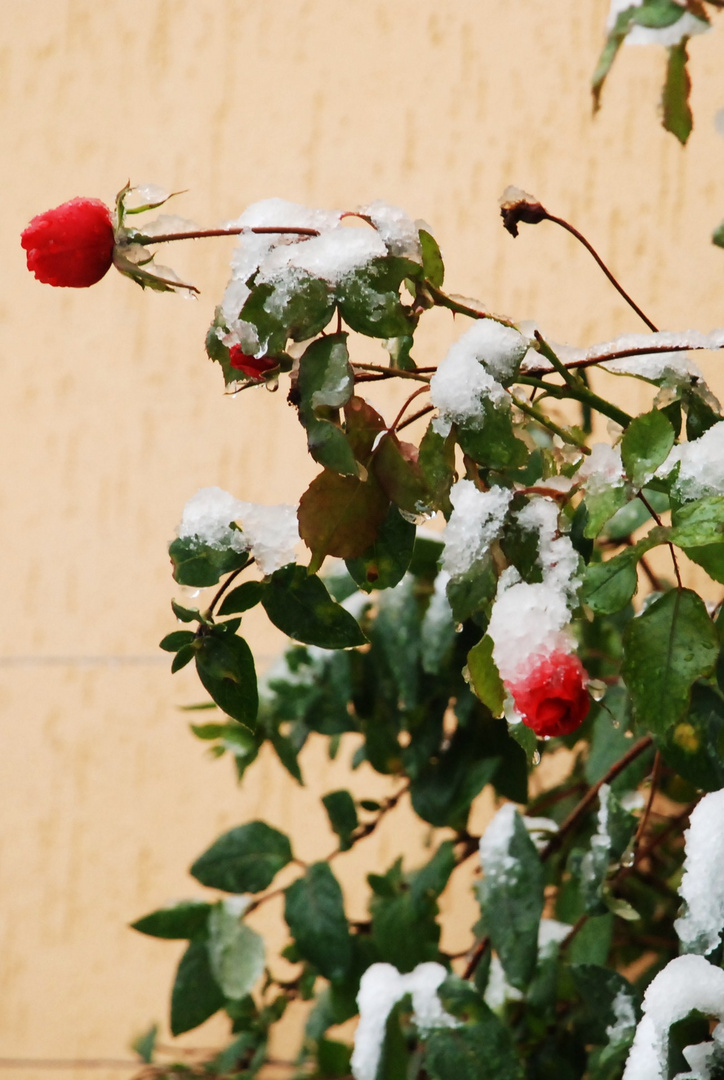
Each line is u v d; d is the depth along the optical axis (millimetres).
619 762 1459
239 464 1853
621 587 1272
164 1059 1849
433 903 1550
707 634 1265
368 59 1779
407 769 1554
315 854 1838
